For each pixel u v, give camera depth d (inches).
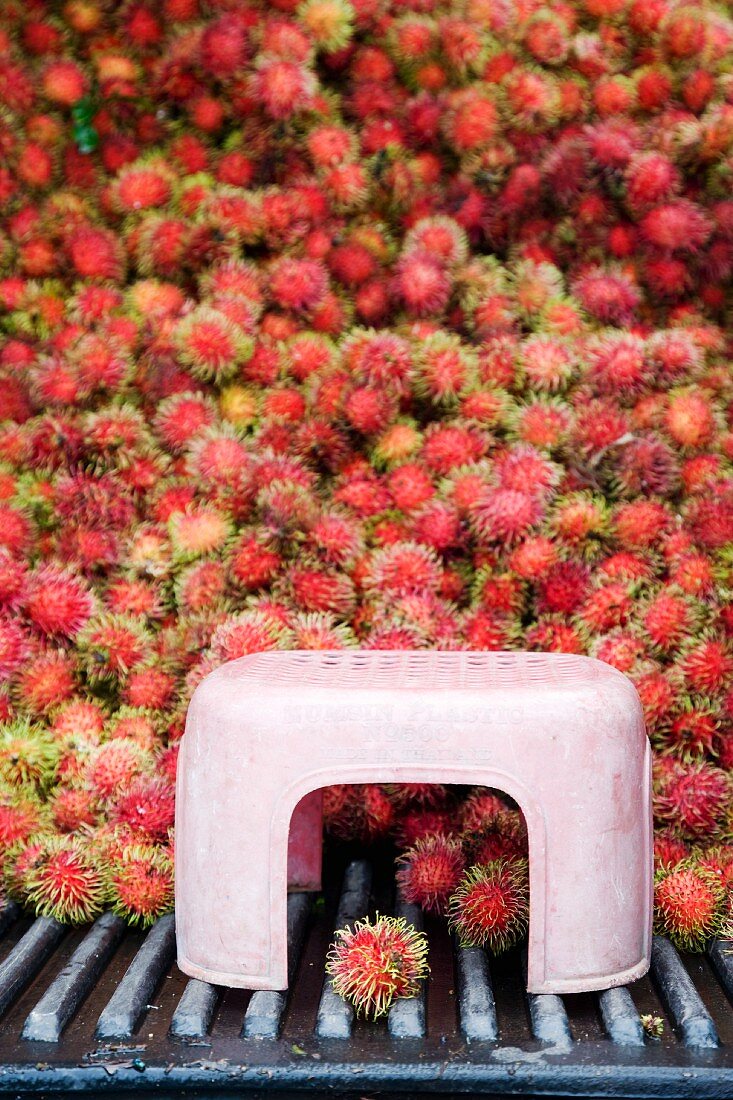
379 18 104.3
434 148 106.1
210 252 99.7
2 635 83.0
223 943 61.9
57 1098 56.0
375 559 88.7
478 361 94.7
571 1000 62.1
